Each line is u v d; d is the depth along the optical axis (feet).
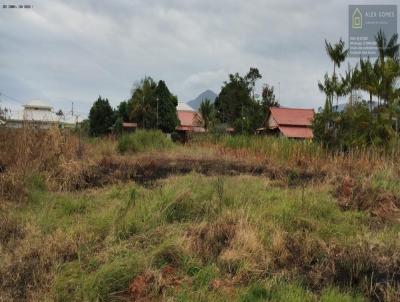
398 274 11.46
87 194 21.02
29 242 13.29
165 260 11.97
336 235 14.57
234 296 10.38
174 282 10.98
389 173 23.80
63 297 10.08
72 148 27.81
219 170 28.09
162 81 104.68
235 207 16.40
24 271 11.36
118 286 10.65
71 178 23.57
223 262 12.07
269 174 27.66
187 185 20.11
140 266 11.31
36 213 16.80
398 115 33.73
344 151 35.50
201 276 11.19
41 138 25.90
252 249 12.62
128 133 45.47
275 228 14.30
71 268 11.60
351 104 37.37
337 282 11.40
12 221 15.26
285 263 12.47
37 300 9.96
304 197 18.60
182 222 15.11
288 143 36.27
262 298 10.21
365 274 11.60
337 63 40.11
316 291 10.87
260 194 19.58
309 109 100.68
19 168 21.42
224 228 13.78
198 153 37.99
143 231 14.17
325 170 28.37
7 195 18.83
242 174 27.09
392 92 33.71
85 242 13.23
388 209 18.58
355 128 35.04
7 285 10.68
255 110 98.02
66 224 15.37
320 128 37.88
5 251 12.65
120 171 26.53
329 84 39.19
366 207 18.71
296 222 15.40
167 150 40.06
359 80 36.55
